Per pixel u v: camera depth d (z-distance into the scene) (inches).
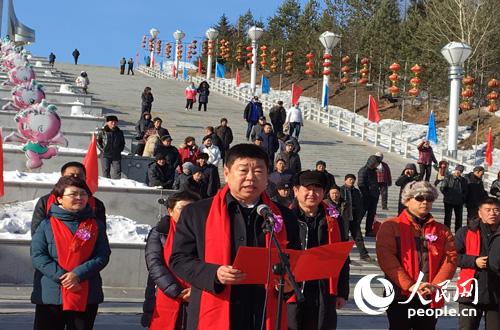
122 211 690.2
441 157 1208.2
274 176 565.6
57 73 2142.0
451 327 478.6
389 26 2568.9
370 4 2837.1
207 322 206.1
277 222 206.7
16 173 683.4
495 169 1558.8
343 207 590.6
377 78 2527.1
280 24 3363.7
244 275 200.2
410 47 2309.3
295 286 195.6
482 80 2065.7
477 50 2151.8
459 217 796.6
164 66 3481.8
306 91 2689.5
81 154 852.6
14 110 1096.8
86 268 294.0
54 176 694.5
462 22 2165.4
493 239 342.6
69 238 296.0
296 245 218.8
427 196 312.8
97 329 424.8
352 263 666.8
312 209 318.0
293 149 841.5
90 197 334.3
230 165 213.3
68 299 291.3
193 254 211.5
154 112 1565.0
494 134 1815.9
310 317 308.3
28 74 1123.3
